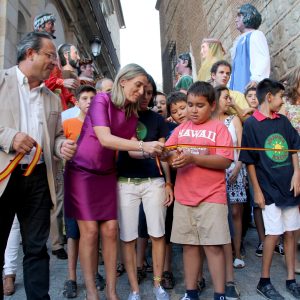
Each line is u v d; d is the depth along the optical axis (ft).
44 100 8.16
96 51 39.32
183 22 53.47
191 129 9.45
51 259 13.43
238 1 29.96
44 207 7.85
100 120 8.37
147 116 10.36
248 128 10.41
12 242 10.18
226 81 15.44
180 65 23.91
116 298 8.82
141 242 11.30
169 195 10.03
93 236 8.57
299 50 19.97
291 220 9.99
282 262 12.31
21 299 9.75
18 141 7.03
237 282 10.67
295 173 10.09
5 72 7.69
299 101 12.12
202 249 10.00
